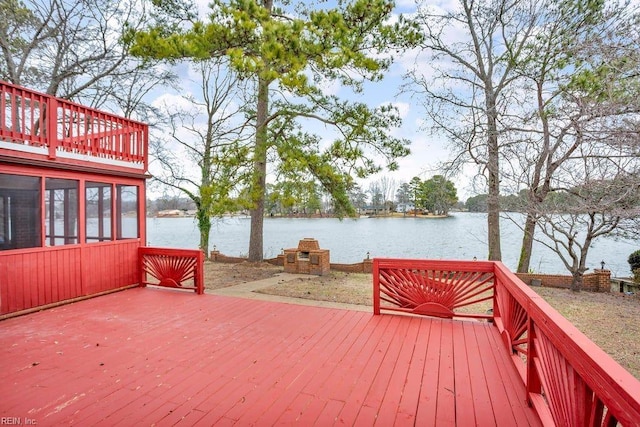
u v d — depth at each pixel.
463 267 4.71
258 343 3.88
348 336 4.11
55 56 12.12
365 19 8.74
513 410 2.52
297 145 10.23
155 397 2.72
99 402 2.64
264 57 8.02
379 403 2.63
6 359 3.44
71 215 5.76
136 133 6.98
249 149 10.18
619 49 4.55
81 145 5.83
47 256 5.34
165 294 6.31
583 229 8.30
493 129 8.24
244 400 2.67
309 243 10.42
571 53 5.86
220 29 7.85
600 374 1.33
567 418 1.82
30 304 5.11
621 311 6.98
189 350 3.68
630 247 20.50
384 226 31.80
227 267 11.59
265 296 7.06
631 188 4.89
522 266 10.61
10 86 4.86
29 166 5.07
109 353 3.59
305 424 2.36
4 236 4.84
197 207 15.68
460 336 4.10
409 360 3.42
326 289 7.85
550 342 2.12
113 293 6.37
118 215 6.61
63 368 3.24
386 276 5.06
